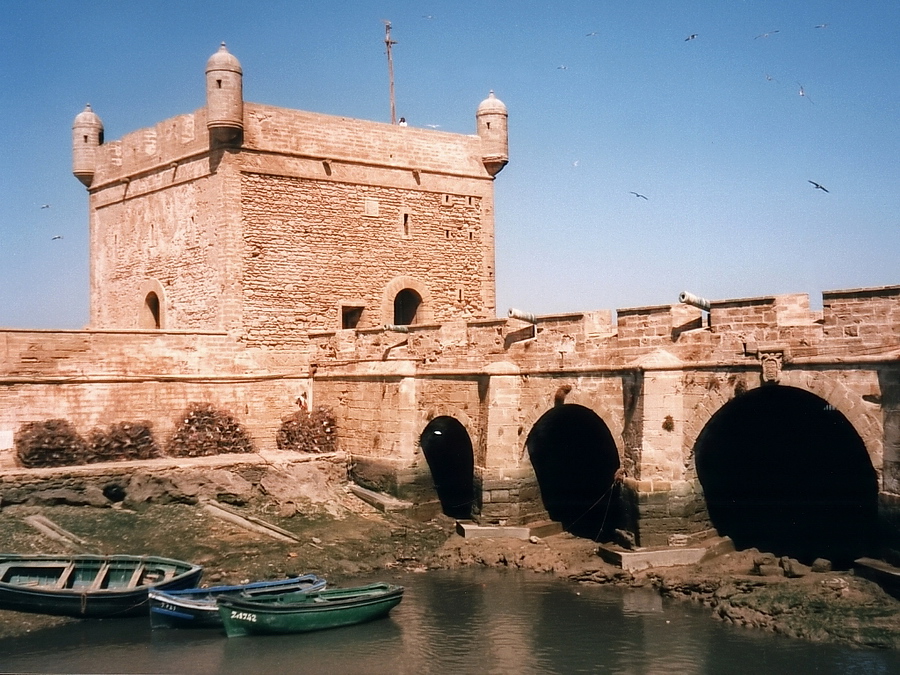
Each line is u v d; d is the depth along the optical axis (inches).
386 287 1702.8
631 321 1181.1
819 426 1251.8
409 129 1738.4
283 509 1358.3
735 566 1081.4
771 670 855.7
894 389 960.9
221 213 1553.9
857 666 853.2
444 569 1210.0
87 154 1870.1
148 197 1731.1
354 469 1497.3
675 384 1119.0
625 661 892.6
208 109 1539.1
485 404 1317.7
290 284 1609.3
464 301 1792.6
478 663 900.0
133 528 1244.5
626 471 1157.1
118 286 1809.8
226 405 1533.0
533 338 1294.3
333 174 1651.1
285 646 948.6
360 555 1244.5
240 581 1127.6
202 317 1600.6
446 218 1774.1
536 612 1031.6
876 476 977.5
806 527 1222.9
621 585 1098.7
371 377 1481.3
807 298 1040.2
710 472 1167.6
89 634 989.8
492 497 1296.8
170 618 999.0
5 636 983.0
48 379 1382.9
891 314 970.7
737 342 1079.0
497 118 1812.3
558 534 1306.6
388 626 1002.7
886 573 954.7
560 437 1362.0
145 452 1433.3
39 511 1267.2
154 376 1469.0
